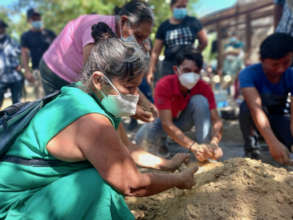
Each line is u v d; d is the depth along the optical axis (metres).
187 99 2.83
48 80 2.46
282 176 1.76
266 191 1.62
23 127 1.34
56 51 2.39
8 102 11.28
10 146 1.37
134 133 4.41
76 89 1.38
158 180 1.44
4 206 1.35
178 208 1.70
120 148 1.27
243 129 2.84
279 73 2.51
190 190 1.81
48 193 1.30
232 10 12.02
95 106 1.32
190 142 2.53
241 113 2.79
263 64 2.51
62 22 13.75
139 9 2.04
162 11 10.39
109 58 1.31
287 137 2.79
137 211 1.90
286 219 1.46
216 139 2.68
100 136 1.23
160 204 1.95
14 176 1.33
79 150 1.24
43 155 1.31
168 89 2.73
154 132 2.97
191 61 2.60
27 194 1.35
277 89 2.72
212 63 15.75
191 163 2.62
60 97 1.40
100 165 1.23
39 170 1.31
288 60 2.37
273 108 2.84
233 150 3.30
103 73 1.32
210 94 2.89
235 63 8.77
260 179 1.71
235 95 6.82
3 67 5.36
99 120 1.25
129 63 1.29
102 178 1.29
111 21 2.19
